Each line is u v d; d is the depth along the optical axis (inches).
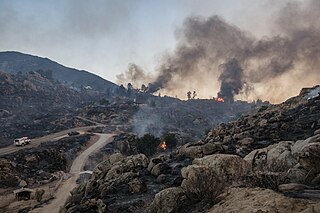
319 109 815.7
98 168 679.7
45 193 1322.6
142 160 633.6
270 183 215.6
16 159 1959.9
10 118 4827.8
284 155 328.5
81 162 2237.9
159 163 547.2
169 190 286.0
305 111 851.4
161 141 1891.0
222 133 862.5
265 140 630.5
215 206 211.2
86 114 5054.1
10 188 1475.1
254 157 381.7
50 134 3462.1
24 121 4584.2
